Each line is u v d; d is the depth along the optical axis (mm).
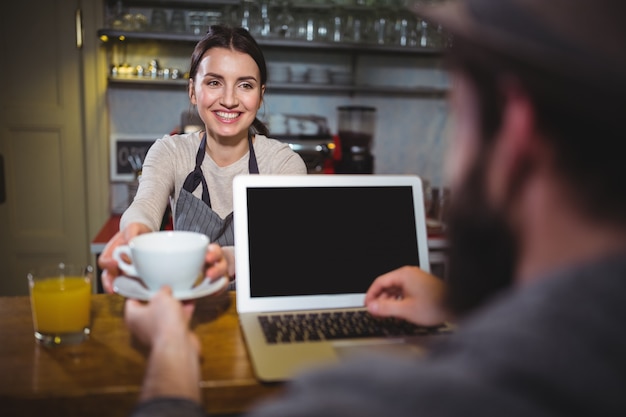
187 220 1675
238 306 1092
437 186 3635
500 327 291
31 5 3068
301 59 3375
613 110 269
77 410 778
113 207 3309
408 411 276
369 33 3125
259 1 2992
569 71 269
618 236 296
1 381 801
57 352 904
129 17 2959
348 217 1181
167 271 910
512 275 345
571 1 284
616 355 267
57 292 915
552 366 267
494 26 299
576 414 260
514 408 262
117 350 917
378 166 3566
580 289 284
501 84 313
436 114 3559
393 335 978
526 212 323
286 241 1139
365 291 1149
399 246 1197
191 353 677
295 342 941
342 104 3453
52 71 3143
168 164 1682
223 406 811
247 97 1646
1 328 1004
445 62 351
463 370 283
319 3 3135
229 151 1727
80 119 3205
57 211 3268
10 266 3268
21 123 3160
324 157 2982
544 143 304
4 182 3166
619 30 271
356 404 285
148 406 551
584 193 298
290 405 301
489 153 329
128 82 3104
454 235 362
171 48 3227
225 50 1608
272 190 1153
